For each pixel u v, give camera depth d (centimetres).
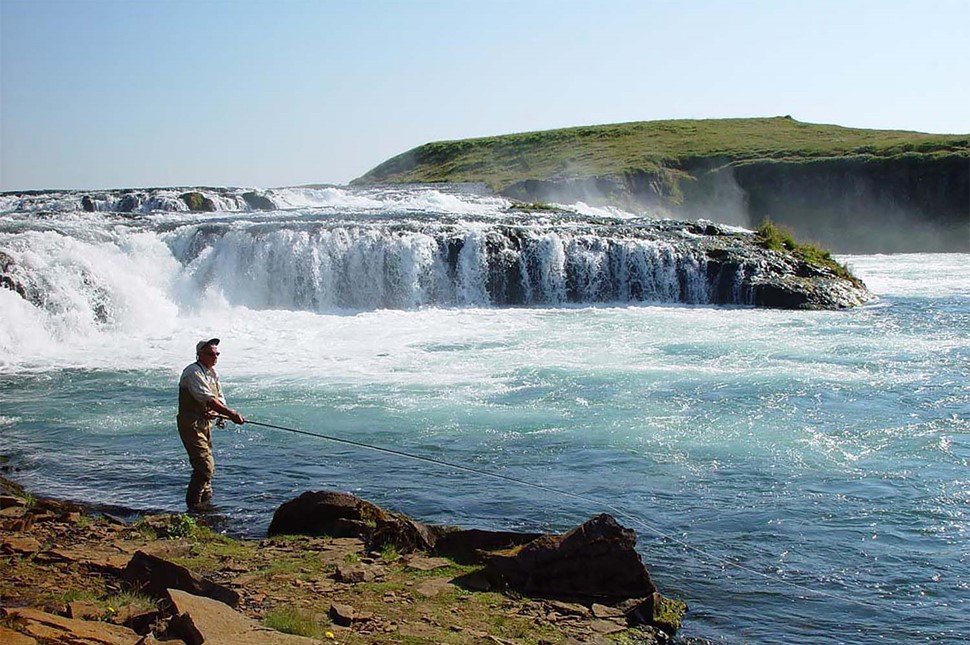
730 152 7419
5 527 906
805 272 2900
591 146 8431
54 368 1844
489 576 779
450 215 3822
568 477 1100
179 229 2764
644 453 1190
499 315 2523
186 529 920
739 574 822
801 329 2231
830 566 839
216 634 590
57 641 541
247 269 2709
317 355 1916
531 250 2916
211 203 4481
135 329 2314
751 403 1443
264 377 1698
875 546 884
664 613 729
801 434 1268
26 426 1395
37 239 2434
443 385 1606
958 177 6231
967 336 2083
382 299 2786
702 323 2352
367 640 636
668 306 2773
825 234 6531
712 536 912
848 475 1093
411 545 863
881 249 6322
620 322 2377
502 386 1591
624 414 1386
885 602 768
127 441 1312
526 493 1046
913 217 6334
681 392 1522
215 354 1069
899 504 995
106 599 686
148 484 1119
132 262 2581
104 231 2758
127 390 1641
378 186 6938
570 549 768
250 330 2273
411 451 1219
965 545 884
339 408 1455
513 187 6688
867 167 6519
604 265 2925
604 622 704
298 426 1352
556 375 1670
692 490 1048
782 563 845
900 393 1495
